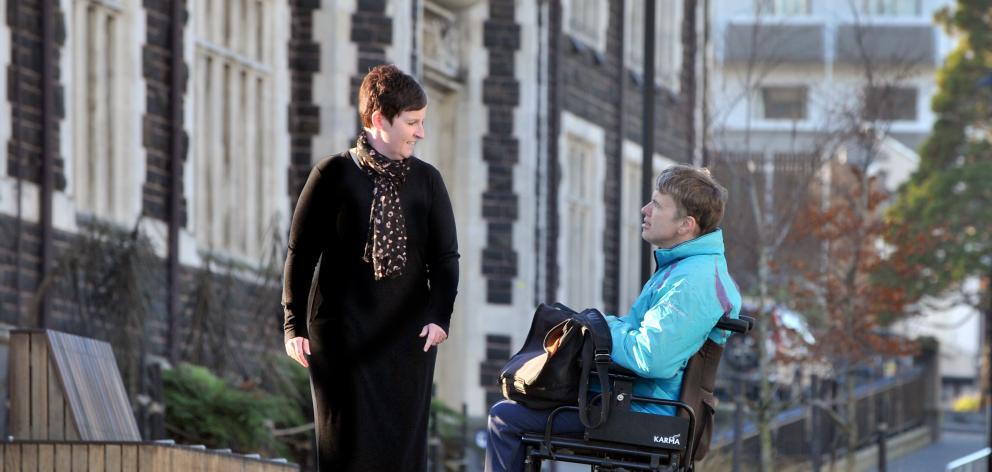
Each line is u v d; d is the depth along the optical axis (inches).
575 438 486.6
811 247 1699.1
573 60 1684.3
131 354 960.3
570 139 1700.3
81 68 1048.8
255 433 1019.3
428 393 506.6
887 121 1664.6
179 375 1018.1
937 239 2778.1
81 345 636.1
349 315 498.3
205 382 1018.1
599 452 489.1
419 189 502.6
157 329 1079.6
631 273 1915.6
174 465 557.0
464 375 1514.5
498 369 1519.4
